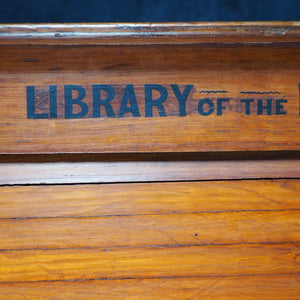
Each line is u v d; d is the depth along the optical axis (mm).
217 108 1244
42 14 2008
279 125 1260
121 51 1215
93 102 1223
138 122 1235
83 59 1212
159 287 1258
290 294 1281
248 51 1233
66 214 1243
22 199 1236
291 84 1254
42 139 1225
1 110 1208
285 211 1282
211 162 1272
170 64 1228
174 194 1261
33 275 1237
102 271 1248
